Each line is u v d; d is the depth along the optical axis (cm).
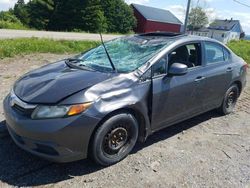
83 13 4634
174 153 417
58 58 1067
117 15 5362
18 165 356
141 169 370
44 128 317
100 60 427
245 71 589
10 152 381
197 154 421
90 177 345
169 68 407
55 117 320
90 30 4741
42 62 952
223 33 7450
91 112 330
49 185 327
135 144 429
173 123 447
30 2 4750
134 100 366
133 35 501
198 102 478
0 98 562
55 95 333
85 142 335
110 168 366
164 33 497
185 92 439
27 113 331
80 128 326
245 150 450
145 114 387
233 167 397
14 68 827
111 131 357
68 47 1400
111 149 363
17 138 348
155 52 414
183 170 378
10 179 331
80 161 373
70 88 342
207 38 507
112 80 364
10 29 2628
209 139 473
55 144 321
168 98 414
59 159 330
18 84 388
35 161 366
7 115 355
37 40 1426
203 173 376
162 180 353
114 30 5375
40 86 358
